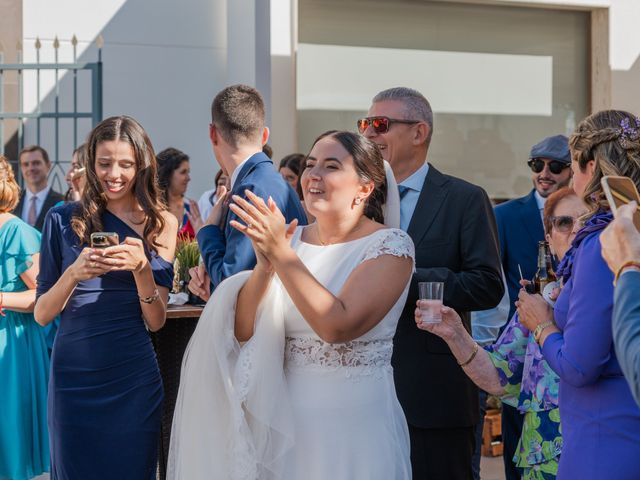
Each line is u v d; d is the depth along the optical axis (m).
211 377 2.91
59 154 8.93
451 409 3.63
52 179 8.84
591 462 2.42
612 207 2.14
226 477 2.88
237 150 3.81
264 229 2.64
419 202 3.75
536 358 3.14
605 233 2.08
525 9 8.39
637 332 1.91
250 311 2.88
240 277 2.96
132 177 3.78
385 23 8.21
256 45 8.45
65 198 7.15
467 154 8.38
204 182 9.10
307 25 8.08
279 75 7.91
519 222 5.19
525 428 3.24
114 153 3.73
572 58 8.48
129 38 9.00
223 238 3.78
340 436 2.80
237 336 2.96
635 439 2.37
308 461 2.80
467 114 8.36
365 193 2.91
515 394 3.21
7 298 4.61
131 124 3.80
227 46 9.06
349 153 2.87
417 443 3.62
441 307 3.10
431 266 3.68
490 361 3.17
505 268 5.20
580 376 2.41
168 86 9.07
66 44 8.97
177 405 3.04
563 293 2.62
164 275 3.89
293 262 2.67
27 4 8.91
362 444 2.81
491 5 8.34
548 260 3.23
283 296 2.88
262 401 2.81
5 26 8.88
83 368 3.69
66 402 3.69
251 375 2.83
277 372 2.84
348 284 2.77
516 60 8.41
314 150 2.91
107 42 8.97
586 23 8.48
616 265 2.04
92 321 3.70
